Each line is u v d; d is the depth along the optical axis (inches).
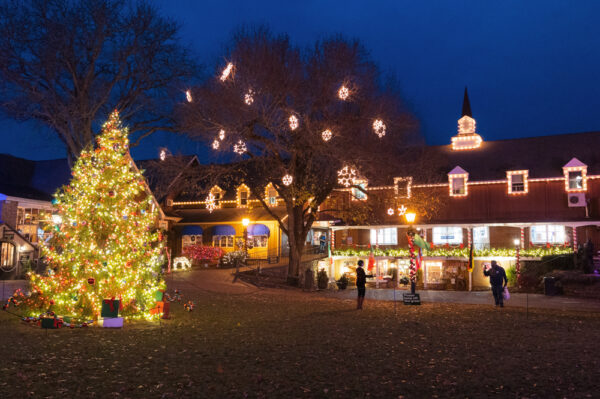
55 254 479.2
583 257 1016.2
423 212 1143.0
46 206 1247.5
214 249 1421.0
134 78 1116.5
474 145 1555.1
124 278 479.2
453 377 270.1
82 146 1057.5
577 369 291.1
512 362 310.8
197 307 601.6
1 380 247.3
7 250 977.5
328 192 1061.1
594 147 1402.6
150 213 528.4
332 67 924.0
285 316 543.8
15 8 967.0
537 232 1350.9
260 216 1572.3
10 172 1322.6
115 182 491.2
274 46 955.3
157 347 345.4
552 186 1353.3
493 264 690.8
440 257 1349.7
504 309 653.9
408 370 286.8
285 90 925.8
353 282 1467.8
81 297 486.3
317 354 331.3
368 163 951.6
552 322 518.9
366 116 929.5
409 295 705.0
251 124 962.7
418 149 1101.7
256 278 1059.3
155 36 1085.8
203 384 249.8
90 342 356.5
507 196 1390.3
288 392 238.1
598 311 637.3
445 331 446.6
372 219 1451.8
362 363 304.7
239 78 932.6
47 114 1013.8
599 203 1301.7
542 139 1499.8
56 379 253.4
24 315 470.9
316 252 1537.9
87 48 1029.8
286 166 1040.8
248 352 334.3
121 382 250.7
